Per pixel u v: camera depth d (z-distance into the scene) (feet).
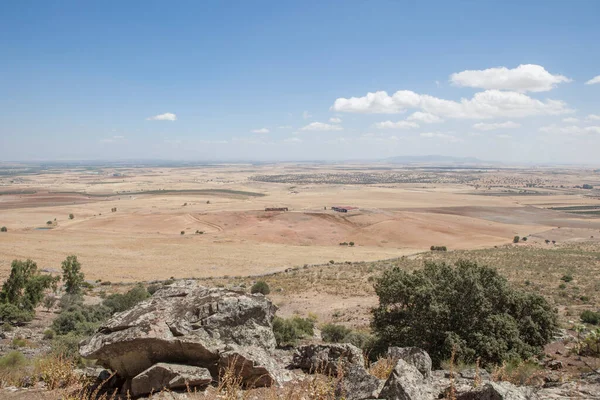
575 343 76.95
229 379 33.42
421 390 31.50
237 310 41.86
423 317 72.64
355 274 227.61
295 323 107.14
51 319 134.62
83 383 38.34
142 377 34.60
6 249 311.06
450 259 263.08
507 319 71.82
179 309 42.19
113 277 238.68
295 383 38.63
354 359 45.16
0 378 41.27
